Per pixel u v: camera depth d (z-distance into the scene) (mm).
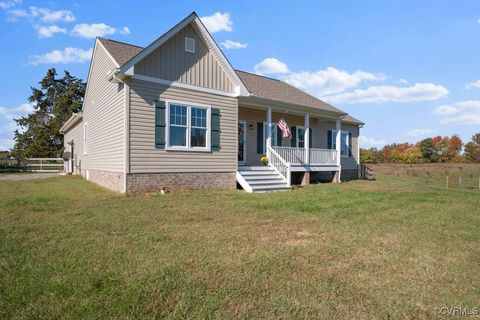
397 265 4289
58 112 41531
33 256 4363
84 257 4316
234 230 6031
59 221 6605
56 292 3244
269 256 4496
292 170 15102
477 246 5273
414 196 11711
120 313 2871
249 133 16281
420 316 2977
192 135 12195
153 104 11117
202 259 4320
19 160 30094
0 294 3213
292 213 7832
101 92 13680
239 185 13609
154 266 4008
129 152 10555
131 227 6152
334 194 11672
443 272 4078
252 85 16656
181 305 3020
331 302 3180
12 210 7781
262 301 3166
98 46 13984
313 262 4320
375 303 3197
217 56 12898
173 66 11633
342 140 21797
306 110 16203
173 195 10500
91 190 11758
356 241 5414
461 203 10328
